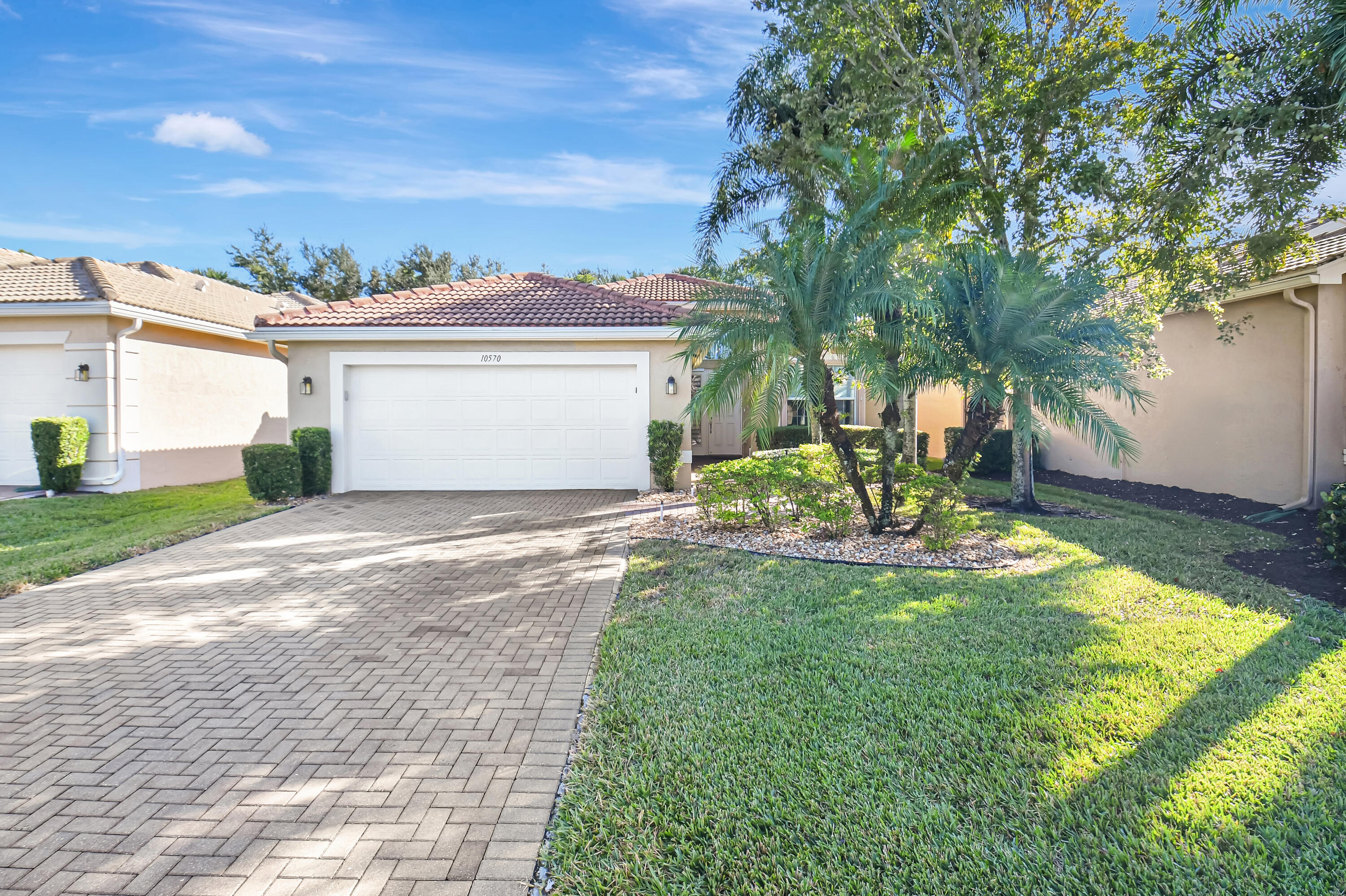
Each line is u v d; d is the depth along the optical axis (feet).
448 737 12.41
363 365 41.32
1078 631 16.78
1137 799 10.14
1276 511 31.99
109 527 32.86
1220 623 17.26
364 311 42.19
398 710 13.46
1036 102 31.19
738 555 25.26
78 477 40.91
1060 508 36.01
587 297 45.44
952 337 24.68
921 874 8.64
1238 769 10.78
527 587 21.88
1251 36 29.04
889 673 14.51
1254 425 35.04
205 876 8.85
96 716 13.24
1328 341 31.14
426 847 9.42
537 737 12.41
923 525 27.58
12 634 17.62
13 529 31.76
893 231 24.06
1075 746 11.53
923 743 11.69
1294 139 27.66
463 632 17.88
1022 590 20.36
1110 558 24.27
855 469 27.71
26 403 42.37
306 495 39.50
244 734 12.51
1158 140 30.99
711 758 11.37
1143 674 14.25
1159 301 32.14
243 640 17.29
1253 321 35.06
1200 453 38.60
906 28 36.40
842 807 10.03
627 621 18.26
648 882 8.71
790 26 39.22
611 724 12.66
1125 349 24.79
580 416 41.81
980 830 9.48
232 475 52.16
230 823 9.95
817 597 19.93
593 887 8.63
